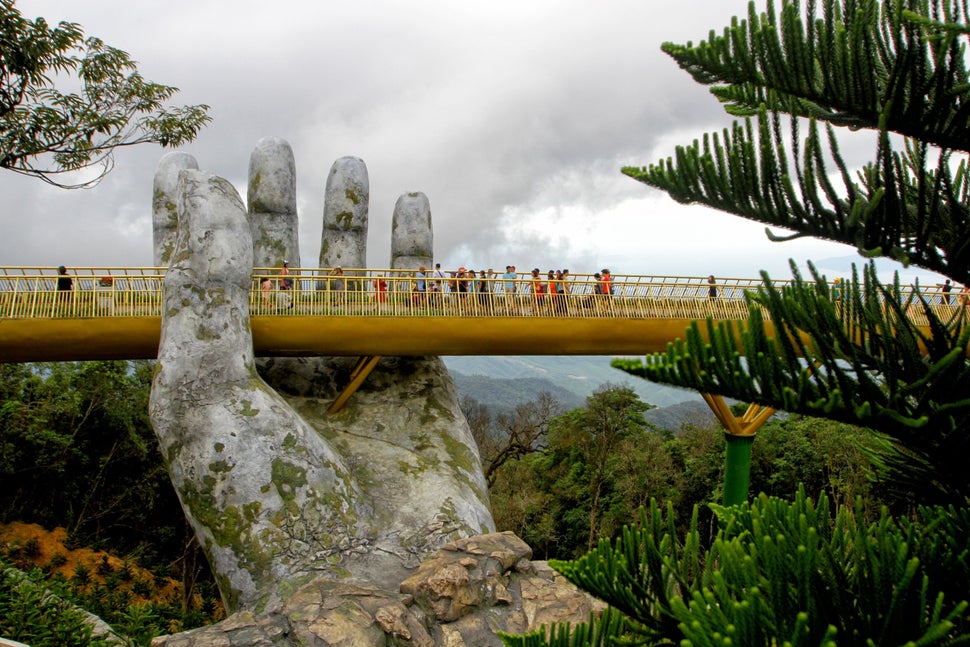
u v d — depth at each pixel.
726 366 3.74
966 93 4.12
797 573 3.67
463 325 14.88
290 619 10.85
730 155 4.56
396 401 17.31
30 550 23.83
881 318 4.08
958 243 4.30
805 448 32.00
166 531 28.59
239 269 14.38
